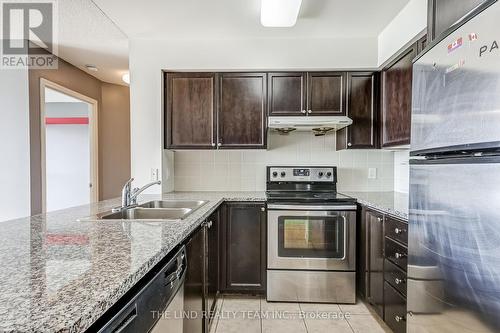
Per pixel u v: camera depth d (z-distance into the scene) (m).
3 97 2.79
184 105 2.87
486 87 0.95
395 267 1.92
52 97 4.52
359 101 2.81
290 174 3.08
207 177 3.19
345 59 2.75
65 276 0.78
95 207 1.99
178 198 2.55
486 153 0.97
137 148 2.85
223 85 2.85
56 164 5.05
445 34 1.16
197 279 1.71
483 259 0.97
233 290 2.64
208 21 2.44
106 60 3.25
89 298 0.66
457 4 1.28
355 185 3.17
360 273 2.52
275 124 2.64
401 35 2.29
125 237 1.17
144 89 2.82
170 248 1.10
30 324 0.56
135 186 2.84
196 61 2.80
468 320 1.03
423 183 1.31
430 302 1.26
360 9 2.25
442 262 1.17
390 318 2.00
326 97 2.81
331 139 3.17
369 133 2.81
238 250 2.63
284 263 2.56
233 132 2.85
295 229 2.55
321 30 2.61
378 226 2.18
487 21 0.95
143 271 0.86
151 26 2.54
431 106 1.26
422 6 2.00
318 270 2.54
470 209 1.02
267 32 2.66
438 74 1.21
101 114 4.02
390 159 3.16
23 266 0.85
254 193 2.97
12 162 2.81
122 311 0.76
